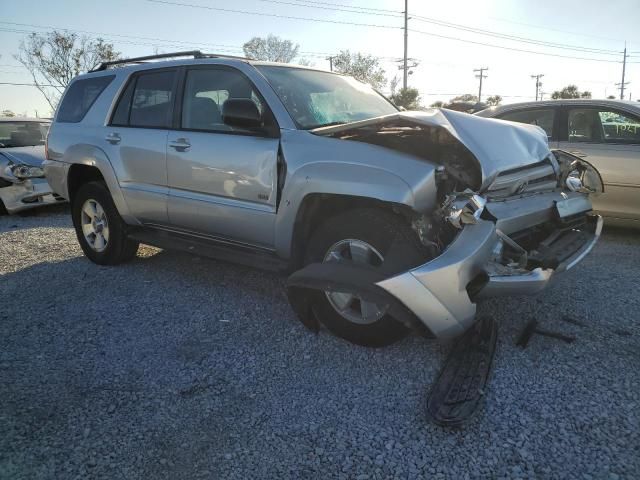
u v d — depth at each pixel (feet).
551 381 9.77
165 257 18.51
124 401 9.45
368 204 10.96
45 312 13.62
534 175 11.71
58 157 17.80
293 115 12.40
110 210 16.72
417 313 9.11
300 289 10.87
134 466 7.77
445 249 9.55
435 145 11.37
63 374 10.41
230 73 13.52
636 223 20.31
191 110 14.21
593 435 8.23
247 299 14.25
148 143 14.87
